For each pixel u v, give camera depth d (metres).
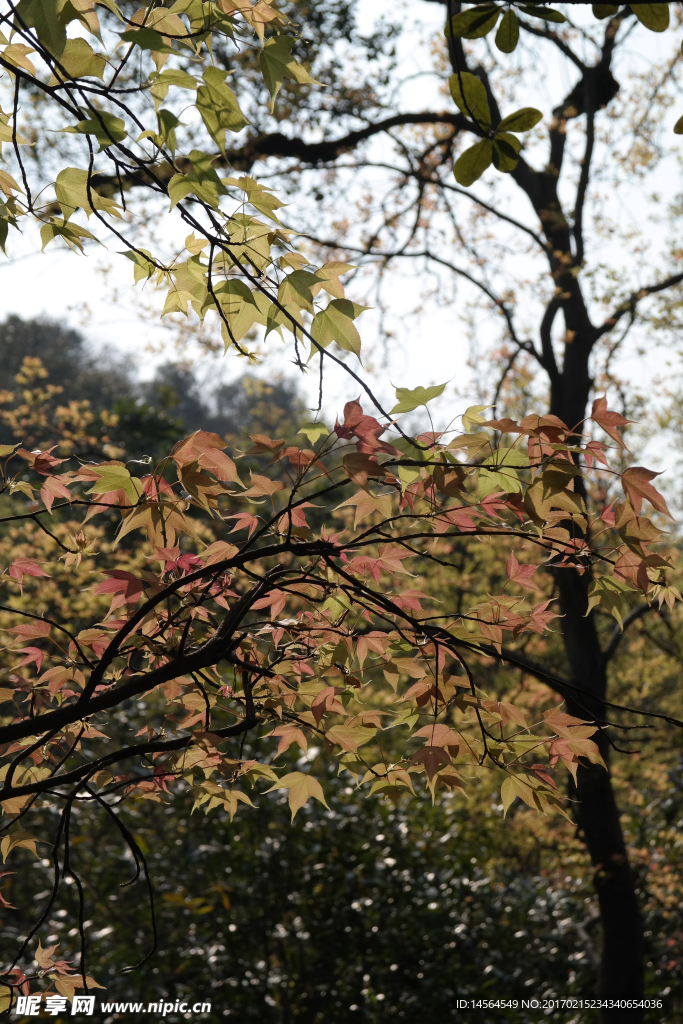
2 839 1.89
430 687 1.78
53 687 1.94
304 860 5.12
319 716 1.77
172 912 5.02
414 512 1.62
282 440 1.43
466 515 1.55
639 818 7.88
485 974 5.57
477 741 1.78
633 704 9.05
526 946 6.19
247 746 5.00
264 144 6.81
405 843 5.68
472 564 6.73
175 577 1.78
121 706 4.91
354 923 5.18
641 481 1.42
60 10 1.19
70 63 1.23
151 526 1.52
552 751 1.75
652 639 7.75
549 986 6.05
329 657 1.91
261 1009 4.89
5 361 30.38
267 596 1.79
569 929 7.09
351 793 5.45
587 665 6.06
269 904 5.15
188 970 4.96
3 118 1.60
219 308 1.43
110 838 5.39
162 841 5.37
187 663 1.58
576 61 6.79
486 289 7.45
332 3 5.98
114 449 5.95
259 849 5.20
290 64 1.40
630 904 5.95
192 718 2.01
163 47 1.20
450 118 6.91
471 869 5.90
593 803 6.02
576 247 6.84
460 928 5.63
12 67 1.27
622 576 1.62
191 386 30.45
